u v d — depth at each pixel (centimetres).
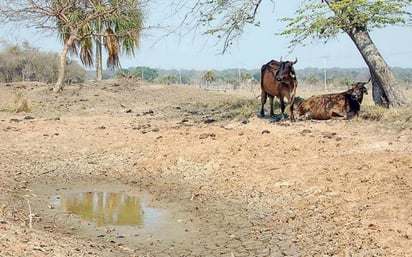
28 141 1366
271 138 1195
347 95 1373
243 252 681
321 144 1121
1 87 2439
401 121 1212
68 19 2405
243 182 970
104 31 2673
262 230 757
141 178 1098
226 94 2425
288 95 1384
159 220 833
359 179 869
